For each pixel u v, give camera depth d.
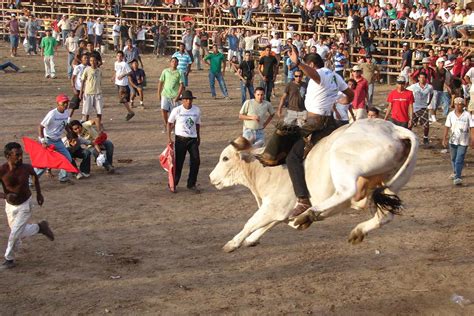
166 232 11.22
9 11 42.50
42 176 14.54
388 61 29.45
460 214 12.38
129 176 14.75
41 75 30.45
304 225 7.43
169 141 13.52
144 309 8.38
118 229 11.34
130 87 22.77
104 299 8.65
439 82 20.98
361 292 8.97
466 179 14.88
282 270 9.66
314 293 8.92
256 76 30.59
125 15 41.03
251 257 10.13
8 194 9.52
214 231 11.28
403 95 16.41
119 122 20.55
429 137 19.30
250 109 14.05
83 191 13.54
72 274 9.45
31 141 13.38
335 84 8.17
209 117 21.61
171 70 18.12
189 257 10.11
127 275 9.42
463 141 14.09
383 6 31.64
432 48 28.00
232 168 9.05
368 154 7.32
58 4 42.47
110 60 35.94
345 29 31.44
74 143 14.09
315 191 7.84
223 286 9.08
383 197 7.23
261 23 35.50
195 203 12.90
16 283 9.14
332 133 7.92
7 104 23.11
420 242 10.88
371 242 10.84
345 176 7.27
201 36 34.31
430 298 8.84
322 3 34.00
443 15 28.55
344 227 11.54
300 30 33.12
